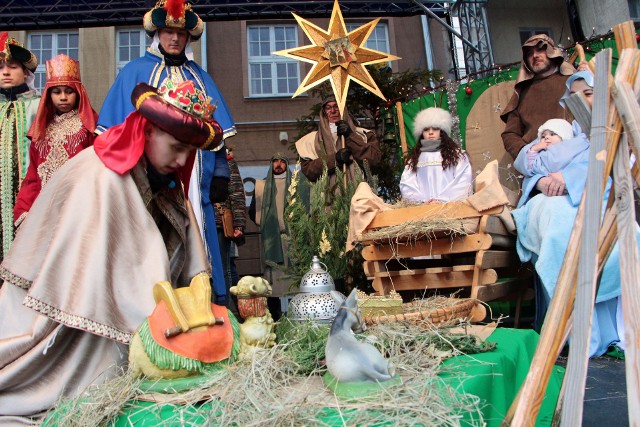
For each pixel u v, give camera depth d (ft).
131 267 5.62
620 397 7.68
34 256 5.85
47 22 24.06
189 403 4.41
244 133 32.17
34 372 5.37
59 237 5.42
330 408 4.16
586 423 6.71
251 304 5.54
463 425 4.15
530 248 11.42
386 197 20.62
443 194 12.98
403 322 6.97
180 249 6.88
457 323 7.59
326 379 4.77
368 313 7.54
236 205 17.74
